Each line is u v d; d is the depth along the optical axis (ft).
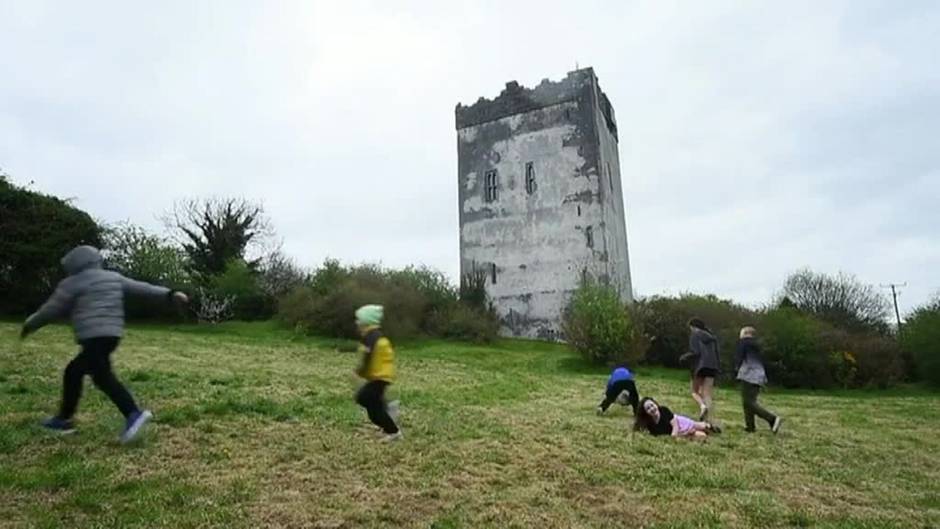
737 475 27.32
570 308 105.40
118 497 19.95
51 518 17.84
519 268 165.99
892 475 30.73
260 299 129.70
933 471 32.53
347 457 26.04
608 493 23.70
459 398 47.93
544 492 23.29
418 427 32.99
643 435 35.88
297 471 23.84
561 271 161.17
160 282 116.78
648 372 93.91
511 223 169.58
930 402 72.38
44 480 20.61
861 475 29.73
